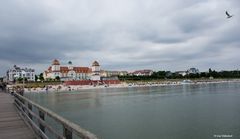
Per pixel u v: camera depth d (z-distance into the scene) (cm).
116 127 2998
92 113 4288
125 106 5447
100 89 16112
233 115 3862
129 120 3503
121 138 2455
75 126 411
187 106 5256
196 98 7344
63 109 4962
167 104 5744
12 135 1030
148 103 6084
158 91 11956
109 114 4159
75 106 5569
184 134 2611
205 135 2581
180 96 8338
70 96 9525
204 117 3731
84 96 9350
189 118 3656
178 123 3241
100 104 5991
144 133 2648
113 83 19938
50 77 19438
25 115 1280
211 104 5597
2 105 2339
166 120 3500
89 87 17675
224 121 3347
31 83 16775
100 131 2770
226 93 9419
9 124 1301
